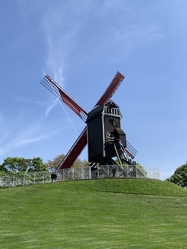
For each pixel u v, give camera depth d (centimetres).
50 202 3011
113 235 1919
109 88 5353
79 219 2469
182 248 1608
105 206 3002
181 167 8512
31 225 2203
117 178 4175
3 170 7794
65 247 1605
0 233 1944
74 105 5200
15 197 3136
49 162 8369
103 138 4634
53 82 5212
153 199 3475
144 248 1588
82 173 4312
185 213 2956
